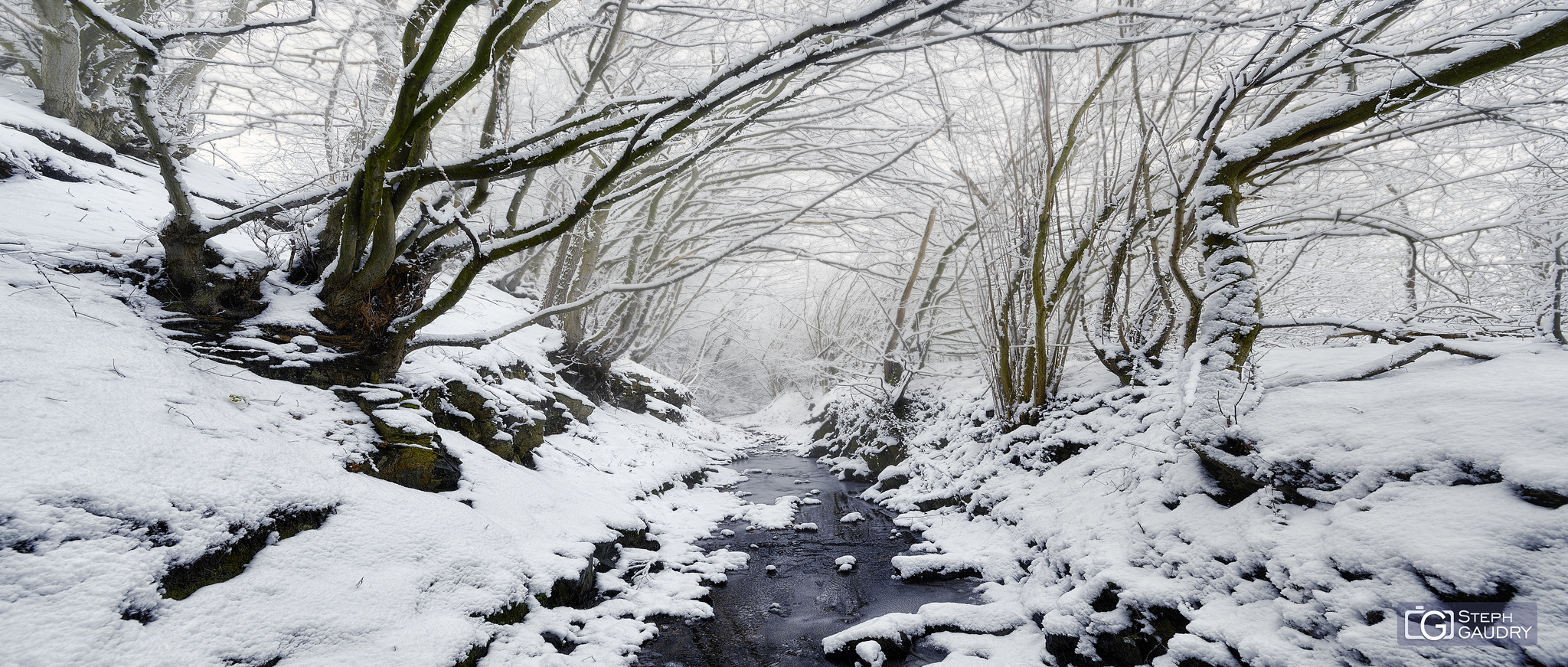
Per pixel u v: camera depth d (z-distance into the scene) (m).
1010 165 6.84
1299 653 2.38
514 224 5.39
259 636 2.41
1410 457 2.67
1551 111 4.29
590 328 10.74
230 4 7.25
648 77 8.10
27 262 3.63
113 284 3.84
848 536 6.33
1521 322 4.12
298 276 4.45
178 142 3.56
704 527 6.46
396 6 6.68
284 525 2.92
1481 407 2.71
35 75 8.26
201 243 3.77
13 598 1.99
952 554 5.04
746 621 4.16
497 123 5.02
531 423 6.06
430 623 2.86
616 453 7.87
